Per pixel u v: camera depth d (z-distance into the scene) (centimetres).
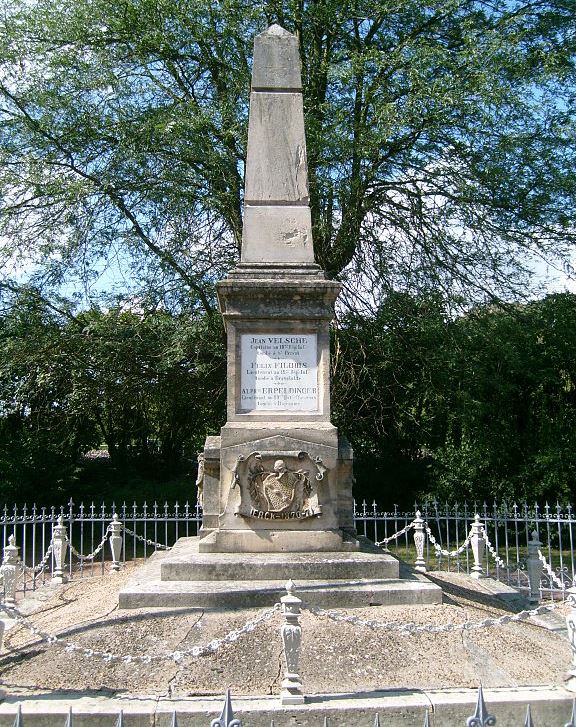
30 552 1593
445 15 1625
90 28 1591
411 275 1639
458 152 1568
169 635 632
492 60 1418
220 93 1620
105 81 1512
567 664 643
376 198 1656
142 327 1636
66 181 1571
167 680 570
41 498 1739
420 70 1433
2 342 1619
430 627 599
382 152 1634
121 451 2203
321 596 697
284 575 743
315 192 1503
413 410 1822
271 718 514
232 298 823
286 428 802
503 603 898
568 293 1653
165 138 1491
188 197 1588
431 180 1631
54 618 764
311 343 827
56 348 1614
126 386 1702
